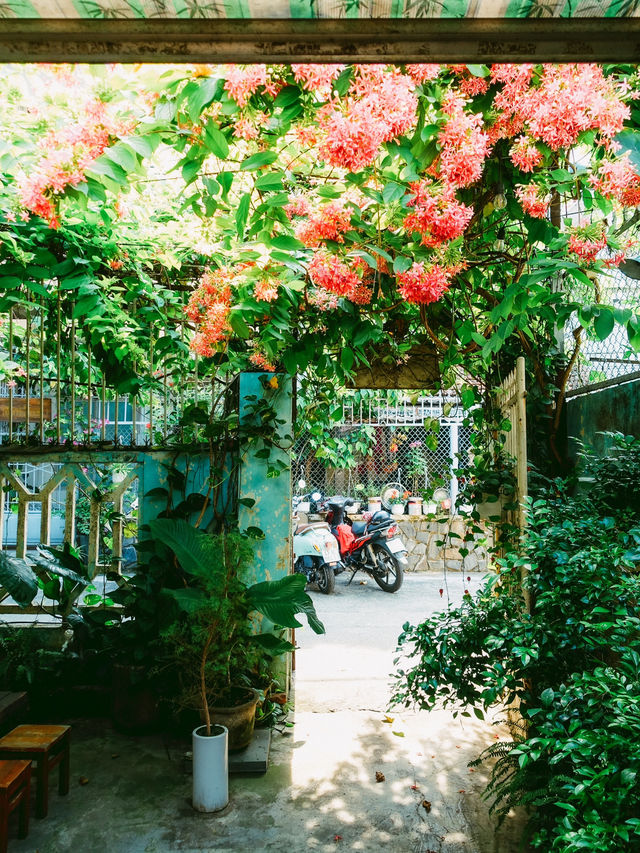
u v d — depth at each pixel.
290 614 3.77
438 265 2.86
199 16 1.15
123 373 4.84
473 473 4.79
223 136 2.38
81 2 1.11
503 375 5.00
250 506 4.51
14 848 3.04
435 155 2.39
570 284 4.26
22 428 6.47
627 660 2.32
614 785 1.89
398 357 5.07
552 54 1.22
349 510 9.73
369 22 1.16
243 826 3.24
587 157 2.91
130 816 3.32
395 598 8.04
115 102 2.20
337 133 2.13
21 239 4.01
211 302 3.37
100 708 4.60
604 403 4.10
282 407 4.68
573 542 2.96
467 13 1.14
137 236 4.37
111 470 5.34
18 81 2.28
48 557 4.68
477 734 4.30
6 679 4.45
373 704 4.77
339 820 3.29
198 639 3.47
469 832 3.19
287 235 2.67
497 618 3.23
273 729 4.34
